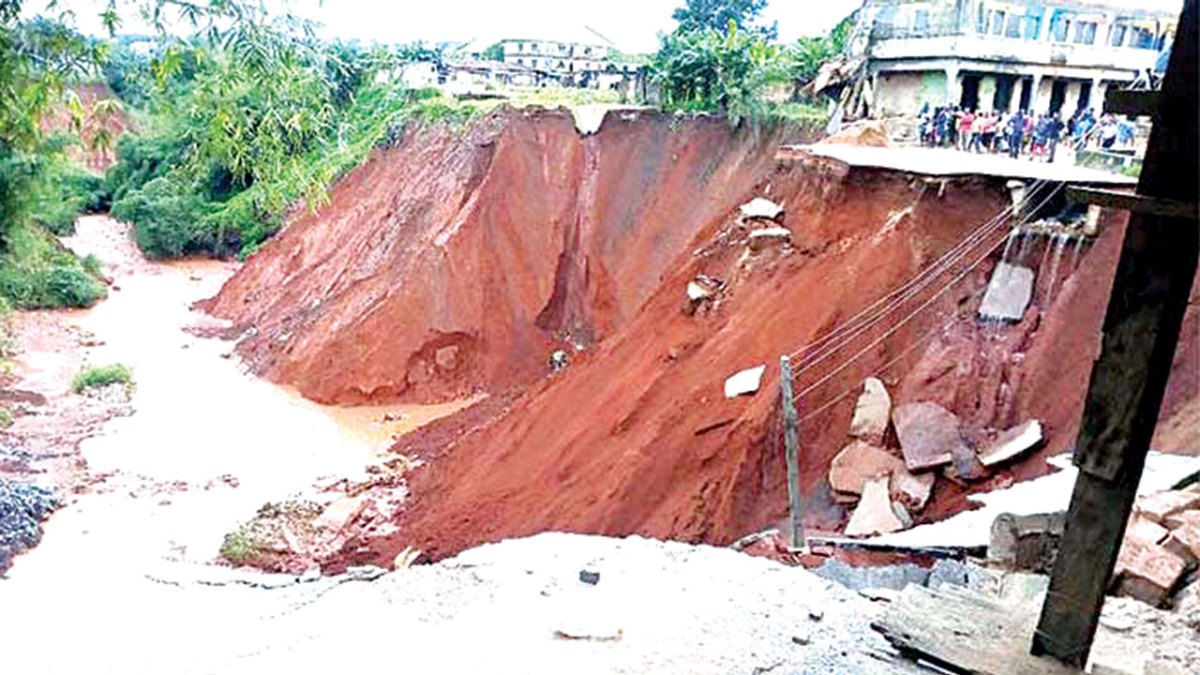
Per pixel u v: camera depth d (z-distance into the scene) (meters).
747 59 29.42
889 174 17.42
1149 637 5.99
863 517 13.05
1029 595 6.68
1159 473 8.78
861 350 15.45
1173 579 6.60
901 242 16.33
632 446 16.78
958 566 7.51
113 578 14.73
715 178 28.41
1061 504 8.91
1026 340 14.38
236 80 5.53
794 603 7.40
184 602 11.63
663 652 6.52
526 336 29.16
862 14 30.91
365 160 39.72
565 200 30.62
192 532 17.83
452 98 38.97
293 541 17.55
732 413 15.74
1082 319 13.77
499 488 18.67
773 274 18.55
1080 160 19.36
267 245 39.66
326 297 33.28
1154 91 3.82
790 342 16.36
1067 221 14.95
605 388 19.67
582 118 31.22
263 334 32.59
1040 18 28.69
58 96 5.49
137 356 31.16
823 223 18.36
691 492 15.15
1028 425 13.38
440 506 18.83
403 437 24.06
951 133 23.69
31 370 28.84
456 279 29.00
